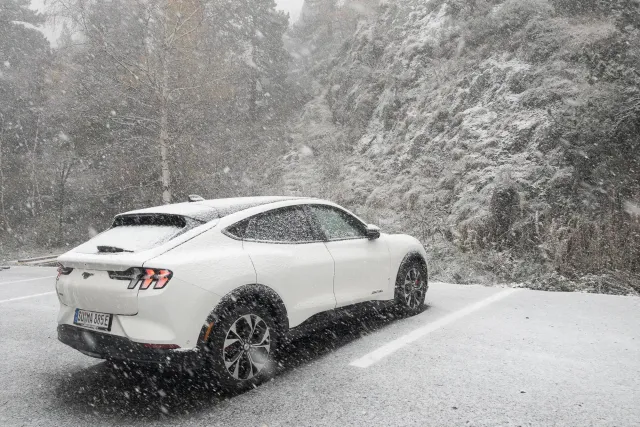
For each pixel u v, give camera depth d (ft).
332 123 72.84
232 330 11.63
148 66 53.72
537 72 40.09
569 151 31.58
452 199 37.88
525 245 28.30
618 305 19.70
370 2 85.61
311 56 113.91
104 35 53.52
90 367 14.46
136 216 13.25
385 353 14.29
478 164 37.58
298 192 55.77
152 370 13.70
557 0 44.27
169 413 10.75
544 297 21.72
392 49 65.41
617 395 10.78
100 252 12.13
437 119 48.08
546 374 12.17
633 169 28.86
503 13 47.47
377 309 16.98
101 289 11.27
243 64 82.84
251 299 12.34
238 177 67.77
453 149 42.24
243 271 12.10
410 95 55.77
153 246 11.62
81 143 64.23
